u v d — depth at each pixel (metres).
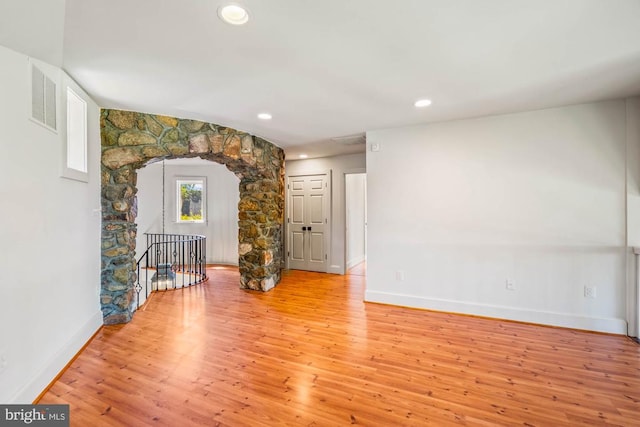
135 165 3.37
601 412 1.83
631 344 2.74
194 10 1.57
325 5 1.54
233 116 3.41
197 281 5.31
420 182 3.75
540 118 3.21
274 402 1.93
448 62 2.17
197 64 2.19
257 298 4.26
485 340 2.85
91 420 1.76
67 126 2.50
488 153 3.43
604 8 1.57
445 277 3.64
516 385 2.12
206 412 1.83
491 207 3.42
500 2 1.53
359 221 7.20
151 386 2.10
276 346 2.73
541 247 3.22
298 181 6.27
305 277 5.59
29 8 1.54
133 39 1.85
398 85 2.57
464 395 2.01
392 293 3.92
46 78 2.10
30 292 1.93
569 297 3.12
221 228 7.11
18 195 1.83
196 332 3.04
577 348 2.68
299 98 2.86
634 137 2.88
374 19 1.66
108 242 3.17
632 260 2.89
